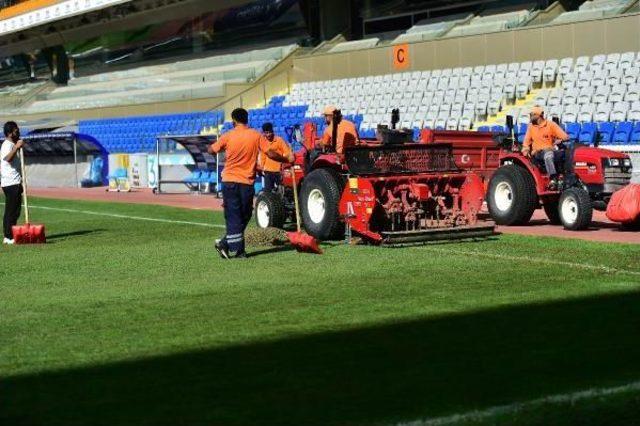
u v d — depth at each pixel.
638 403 5.45
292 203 15.77
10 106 53.22
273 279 10.38
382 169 13.41
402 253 12.25
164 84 42.56
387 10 36.88
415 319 7.95
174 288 9.94
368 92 31.69
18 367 6.61
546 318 7.88
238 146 12.10
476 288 9.43
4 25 55.25
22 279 10.91
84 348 7.16
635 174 18.30
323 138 14.77
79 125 43.03
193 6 44.00
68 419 5.38
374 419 5.23
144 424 5.25
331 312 8.35
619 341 7.02
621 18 24.95
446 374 6.17
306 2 38.44
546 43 26.88
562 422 5.13
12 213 14.97
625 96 23.44
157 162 29.67
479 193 13.74
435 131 16.81
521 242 13.18
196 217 19.44
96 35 51.09
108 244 14.48
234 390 5.89
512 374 6.14
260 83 35.97
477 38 28.77
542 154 15.71
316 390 5.85
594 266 10.74
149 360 6.72
